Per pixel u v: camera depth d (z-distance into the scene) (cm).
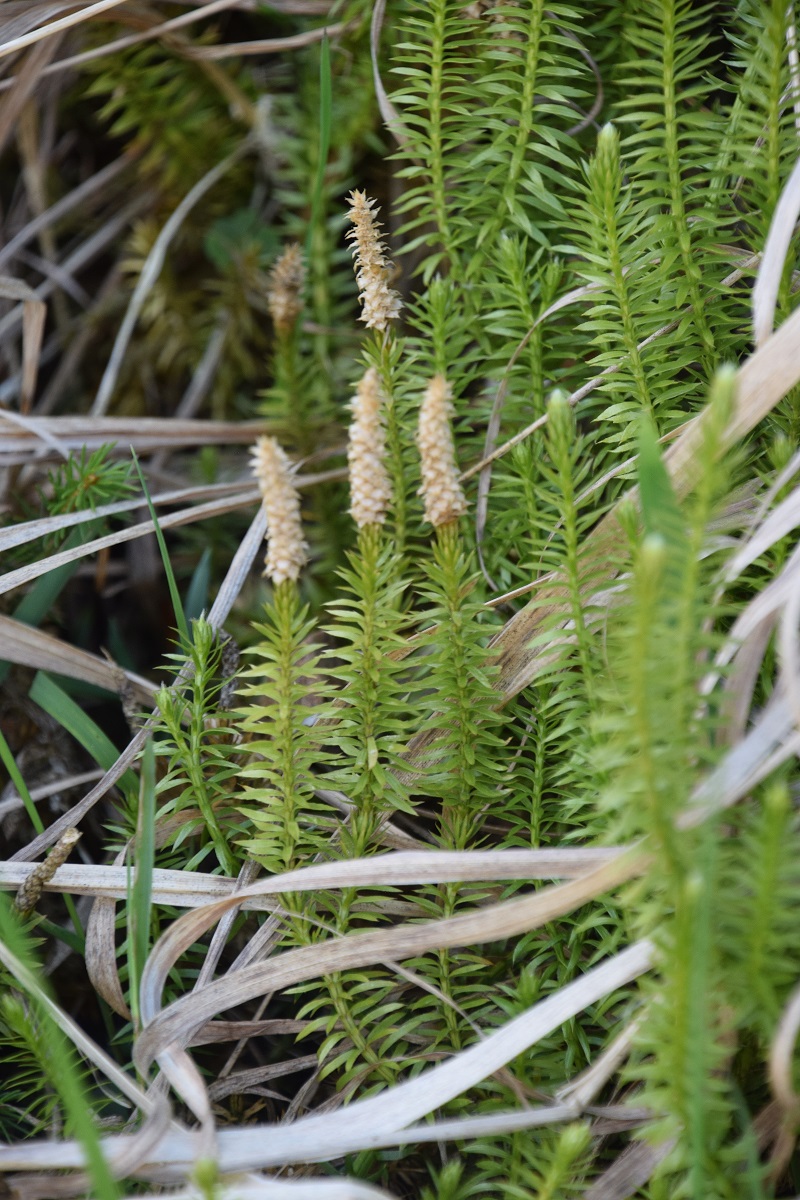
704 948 54
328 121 66
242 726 60
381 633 59
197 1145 57
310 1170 60
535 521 60
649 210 64
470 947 61
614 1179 58
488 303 66
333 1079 62
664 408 62
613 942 59
